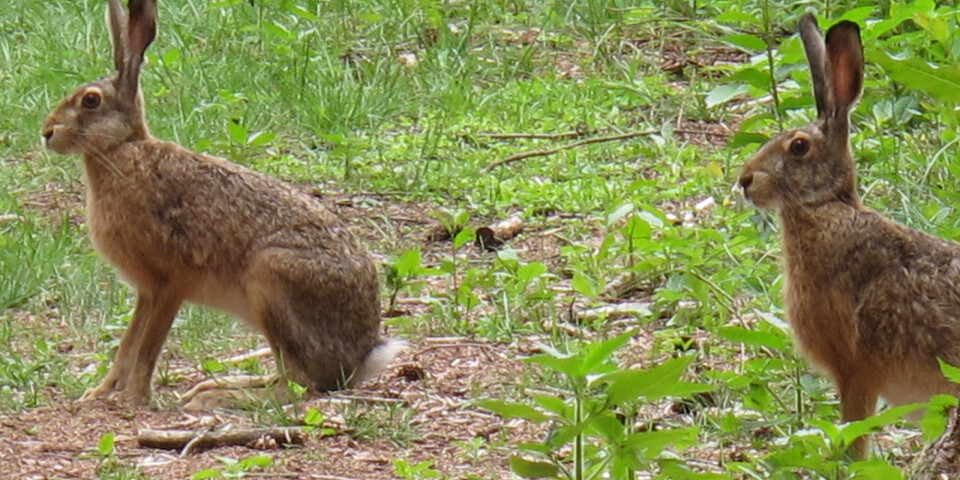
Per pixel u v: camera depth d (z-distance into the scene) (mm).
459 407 10570
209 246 10969
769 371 10164
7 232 13820
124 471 9344
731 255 11570
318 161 15688
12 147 15953
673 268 12031
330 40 18109
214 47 17922
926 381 9266
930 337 9172
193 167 11070
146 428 10234
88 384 11125
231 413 10531
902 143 13914
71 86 16734
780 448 9203
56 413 10492
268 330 10906
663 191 14469
